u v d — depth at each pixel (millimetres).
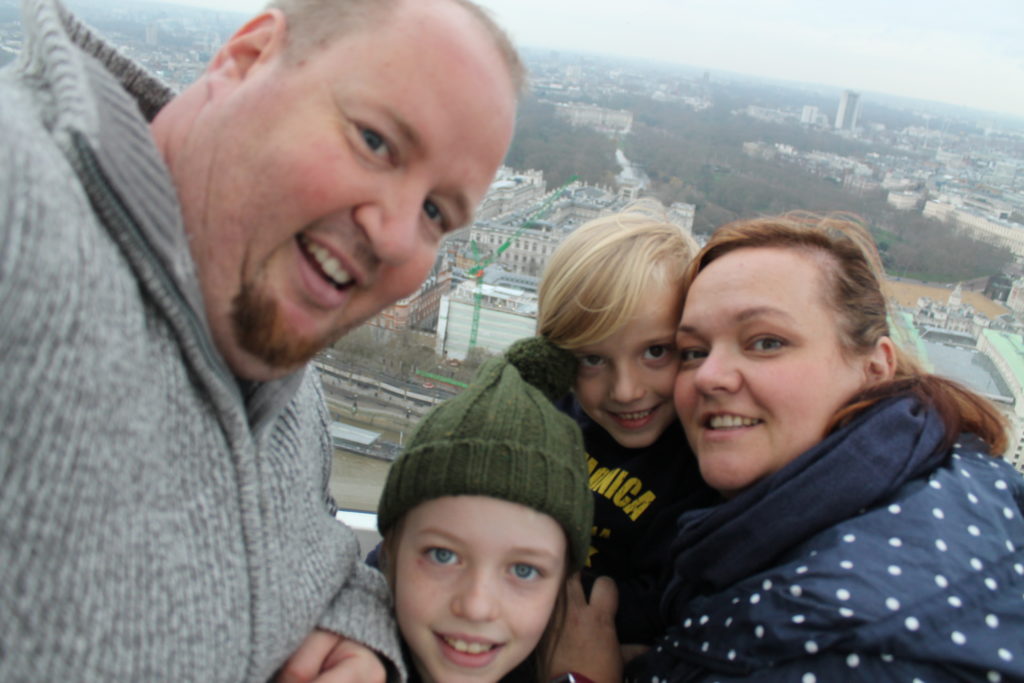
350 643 929
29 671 524
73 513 520
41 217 491
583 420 1490
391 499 1114
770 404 1035
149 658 593
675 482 1372
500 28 740
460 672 1040
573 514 1082
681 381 1167
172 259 598
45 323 489
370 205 662
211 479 677
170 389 627
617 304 1224
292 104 643
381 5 667
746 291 1057
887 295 1188
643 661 1134
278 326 677
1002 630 842
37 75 625
